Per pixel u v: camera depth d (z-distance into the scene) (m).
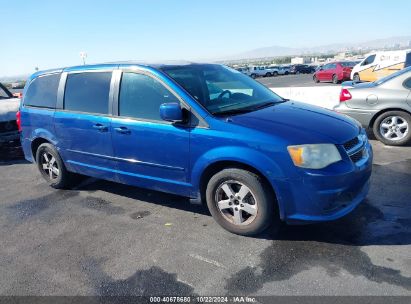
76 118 4.74
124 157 4.33
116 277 3.19
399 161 5.75
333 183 3.20
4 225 4.45
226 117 3.62
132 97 4.20
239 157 3.38
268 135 3.30
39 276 3.29
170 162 3.92
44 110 5.25
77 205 4.90
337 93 9.81
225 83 4.43
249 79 4.93
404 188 4.61
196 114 3.69
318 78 29.50
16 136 7.43
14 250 3.80
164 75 3.96
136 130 4.10
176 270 3.22
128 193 5.19
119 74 4.35
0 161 7.64
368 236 3.52
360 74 20.09
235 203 3.66
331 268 3.08
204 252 3.48
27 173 6.63
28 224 4.43
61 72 5.11
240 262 3.27
